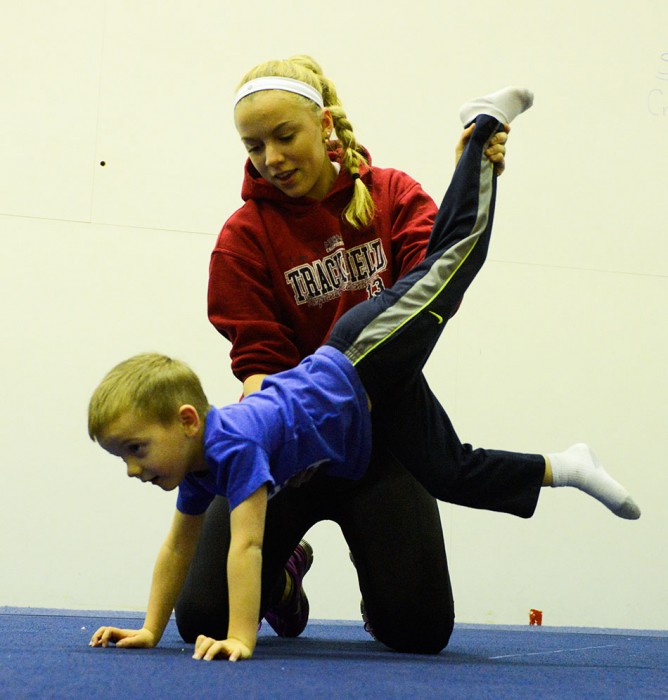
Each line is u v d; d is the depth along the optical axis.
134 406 1.28
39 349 2.86
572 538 3.10
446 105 3.24
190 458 1.34
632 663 1.61
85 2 3.04
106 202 2.97
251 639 1.28
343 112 1.72
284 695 0.94
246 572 1.27
